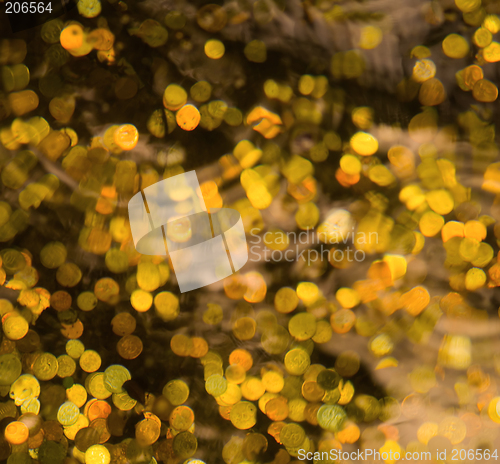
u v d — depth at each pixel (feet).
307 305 4.50
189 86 4.47
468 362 4.47
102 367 4.46
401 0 4.47
